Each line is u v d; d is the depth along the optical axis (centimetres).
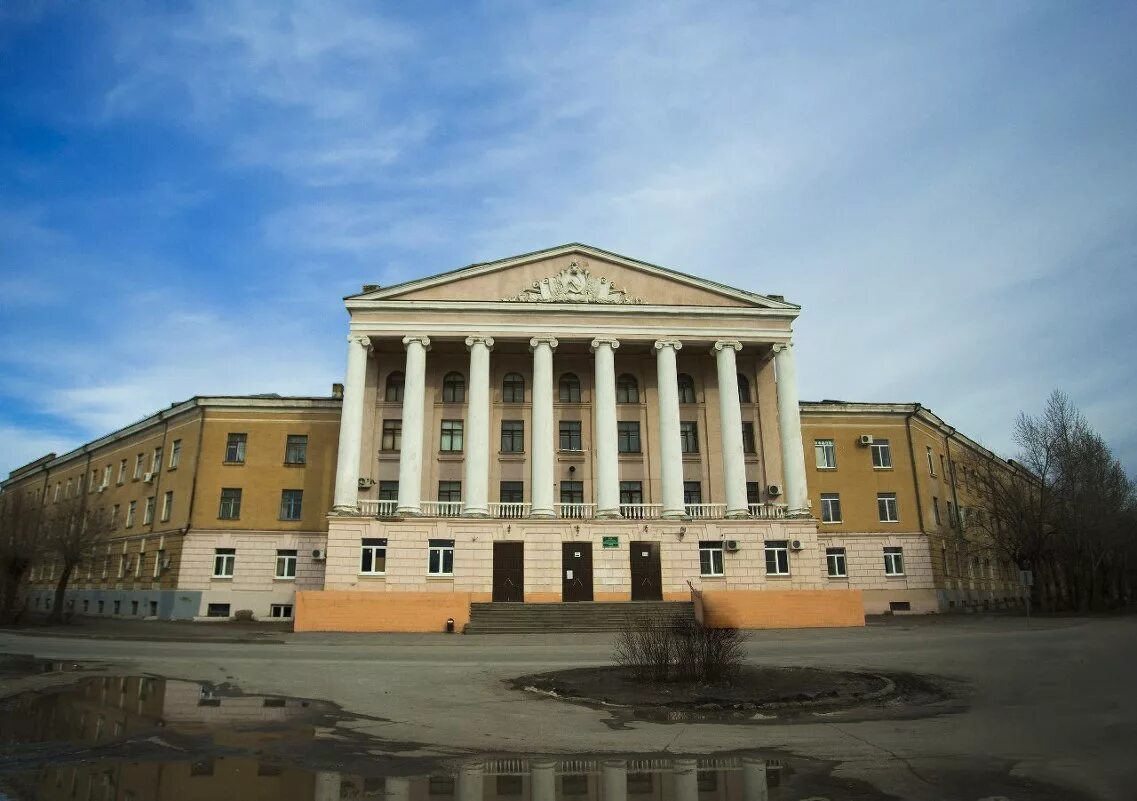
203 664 1695
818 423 4284
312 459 3969
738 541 3322
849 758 784
